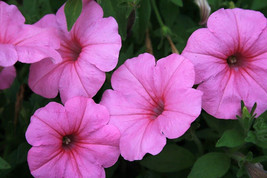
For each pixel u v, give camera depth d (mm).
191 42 317
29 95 402
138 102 323
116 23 323
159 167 346
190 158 346
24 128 365
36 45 322
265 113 332
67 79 328
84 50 328
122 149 311
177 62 312
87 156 317
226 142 318
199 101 298
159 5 396
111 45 320
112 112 318
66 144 325
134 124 316
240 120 320
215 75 318
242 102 316
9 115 384
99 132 314
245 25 319
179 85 307
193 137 341
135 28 374
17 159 351
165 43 375
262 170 317
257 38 320
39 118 306
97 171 316
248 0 388
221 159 330
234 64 330
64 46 341
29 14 374
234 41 319
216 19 318
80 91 323
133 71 323
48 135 308
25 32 331
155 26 403
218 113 319
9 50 304
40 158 306
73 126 316
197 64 315
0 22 329
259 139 317
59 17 340
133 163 376
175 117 303
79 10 322
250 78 322
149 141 308
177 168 346
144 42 386
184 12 408
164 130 305
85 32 329
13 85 396
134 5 338
